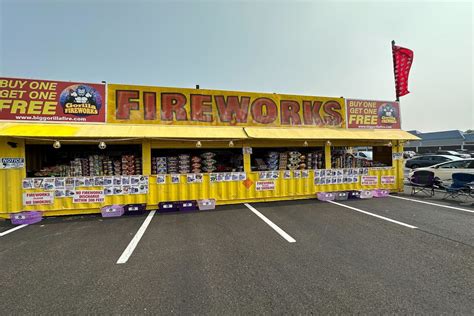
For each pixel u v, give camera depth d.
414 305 2.79
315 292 3.08
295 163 8.70
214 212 7.07
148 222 6.18
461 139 42.22
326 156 9.09
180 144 7.62
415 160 18.16
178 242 4.83
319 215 6.71
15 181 6.41
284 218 6.44
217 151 9.70
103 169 7.25
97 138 6.81
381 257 4.09
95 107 7.07
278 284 3.28
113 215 6.74
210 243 4.76
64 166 7.12
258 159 9.09
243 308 2.79
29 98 6.60
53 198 6.63
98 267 3.81
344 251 4.34
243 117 8.28
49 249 4.54
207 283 3.33
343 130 9.20
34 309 2.80
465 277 3.42
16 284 3.34
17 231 5.57
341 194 8.75
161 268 3.76
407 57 10.52
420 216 6.57
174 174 7.40
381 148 10.62
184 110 7.76
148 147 7.31
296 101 8.87
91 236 5.21
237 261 3.97
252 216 6.64
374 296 2.98
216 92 8.06
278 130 8.34
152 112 7.50
